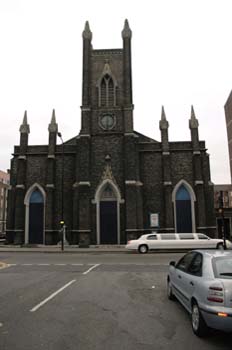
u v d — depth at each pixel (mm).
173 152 35594
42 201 35312
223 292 5410
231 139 58531
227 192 64062
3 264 17641
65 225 34344
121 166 34344
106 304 8234
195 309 6012
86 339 5633
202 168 34969
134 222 32250
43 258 21234
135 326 6387
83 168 33625
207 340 5602
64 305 8125
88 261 19109
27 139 36562
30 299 8836
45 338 5676
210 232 33406
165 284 11164
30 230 34656
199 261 6824
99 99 36094
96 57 37531
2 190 75562
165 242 25828
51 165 35062
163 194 34594
